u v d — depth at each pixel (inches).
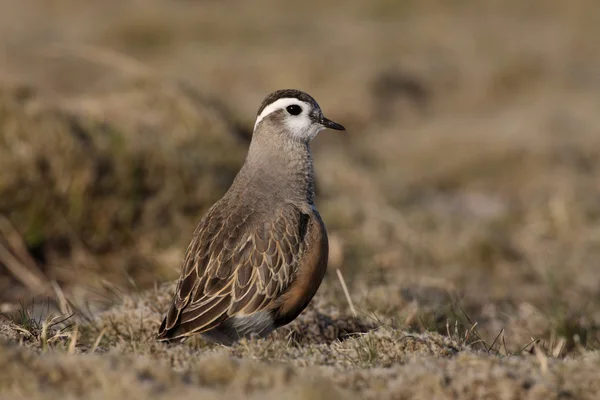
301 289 451.2
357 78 1400.1
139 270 699.4
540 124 1249.4
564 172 1062.4
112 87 903.7
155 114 822.5
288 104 490.3
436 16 2006.6
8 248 689.0
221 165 800.9
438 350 414.3
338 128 499.8
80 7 1971.0
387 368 374.3
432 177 1073.5
